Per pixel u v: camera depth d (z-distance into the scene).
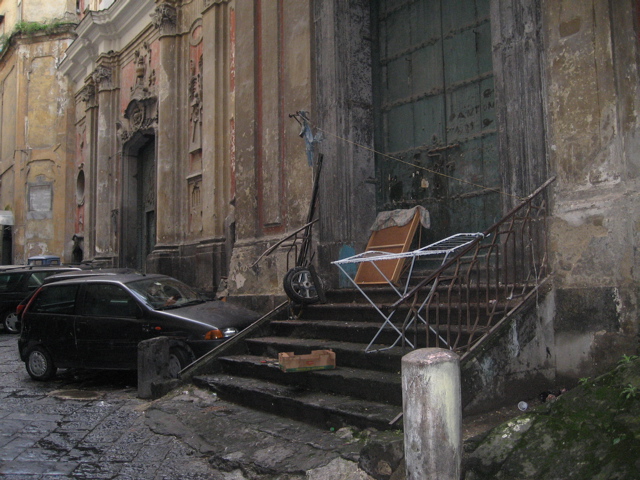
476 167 7.52
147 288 8.15
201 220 13.86
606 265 5.06
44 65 25.19
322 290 7.59
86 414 6.29
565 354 5.28
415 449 3.41
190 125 14.62
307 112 8.70
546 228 5.51
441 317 5.93
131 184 18.53
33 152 24.88
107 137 19.30
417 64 8.38
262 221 9.54
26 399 7.14
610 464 3.38
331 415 4.94
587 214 5.22
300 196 8.77
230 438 5.08
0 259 27.98
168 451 5.00
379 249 7.78
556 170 5.54
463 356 4.76
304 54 8.85
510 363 5.03
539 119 5.74
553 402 4.20
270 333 7.59
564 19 5.55
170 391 6.79
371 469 3.97
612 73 5.18
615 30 5.20
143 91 16.62
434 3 8.19
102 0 21.83
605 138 5.19
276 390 5.81
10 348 11.75
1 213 25.58
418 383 3.42
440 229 7.91
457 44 7.86
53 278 9.91
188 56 14.85
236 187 10.11
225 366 6.96
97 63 19.42
